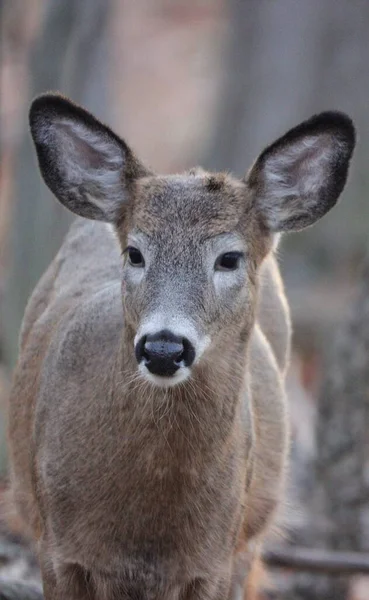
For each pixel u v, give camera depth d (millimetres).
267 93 36250
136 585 11141
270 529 13070
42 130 11430
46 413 11461
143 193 11078
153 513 10922
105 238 12953
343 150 11523
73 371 11367
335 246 32906
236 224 11008
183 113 43031
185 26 48219
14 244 19578
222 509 11219
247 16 36469
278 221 11531
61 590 11250
